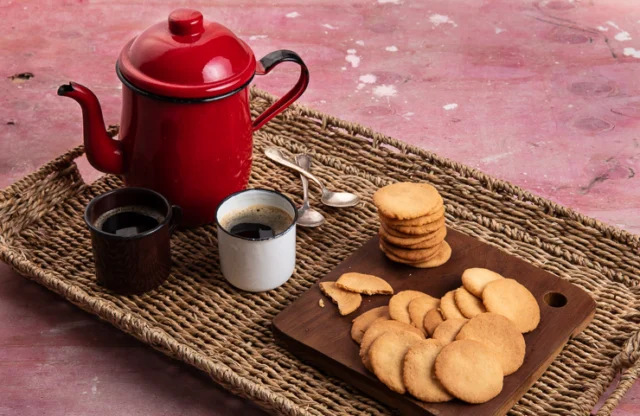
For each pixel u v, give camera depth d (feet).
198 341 3.21
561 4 6.41
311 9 6.34
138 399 3.31
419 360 2.91
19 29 5.92
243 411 3.29
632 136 5.09
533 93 5.45
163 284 3.45
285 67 5.71
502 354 2.97
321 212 3.84
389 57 5.82
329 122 4.21
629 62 5.76
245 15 6.23
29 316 3.61
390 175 4.02
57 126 4.99
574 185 4.70
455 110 5.31
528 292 3.23
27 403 3.28
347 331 3.16
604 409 2.90
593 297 3.43
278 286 3.43
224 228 3.31
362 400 3.02
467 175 3.92
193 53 3.31
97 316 3.62
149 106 3.36
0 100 5.19
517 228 3.75
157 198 3.36
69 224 3.76
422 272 3.42
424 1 6.47
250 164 3.74
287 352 3.19
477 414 2.82
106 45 5.81
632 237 3.59
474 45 5.94
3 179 4.54
